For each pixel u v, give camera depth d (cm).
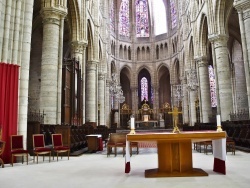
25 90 1117
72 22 2378
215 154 769
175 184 589
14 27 1103
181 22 4212
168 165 725
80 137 1641
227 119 2097
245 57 1525
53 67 1600
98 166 906
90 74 3033
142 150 1589
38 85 2653
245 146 1506
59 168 862
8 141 1012
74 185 591
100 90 3694
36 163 1003
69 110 1958
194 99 3328
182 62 4306
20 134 1077
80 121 2225
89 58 3061
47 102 1548
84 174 738
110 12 4681
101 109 3647
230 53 3600
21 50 1117
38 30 2712
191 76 3216
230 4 2283
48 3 1655
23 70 1120
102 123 3606
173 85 4894
